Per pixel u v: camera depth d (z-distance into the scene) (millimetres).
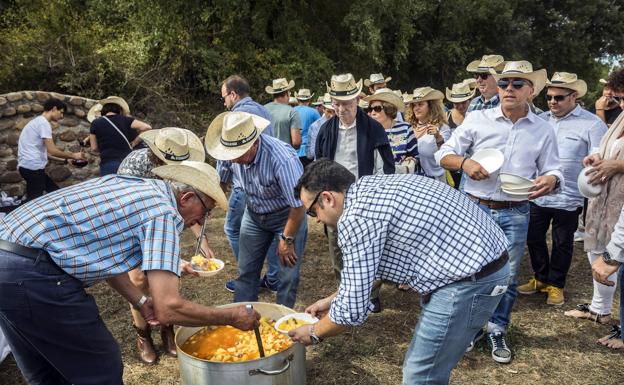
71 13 10352
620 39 21547
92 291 4512
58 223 2033
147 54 10023
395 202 2076
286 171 3064
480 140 3412
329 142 3938
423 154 4484
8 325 2176
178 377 3275
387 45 15562
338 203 2162
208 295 4508
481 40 19562
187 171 2305
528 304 4332
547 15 20516
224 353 2703
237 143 2988
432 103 4715
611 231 3340
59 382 2428
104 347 2252
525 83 3162
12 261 2000
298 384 2650
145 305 2529
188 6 10867
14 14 9805
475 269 2082
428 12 17016
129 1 10391
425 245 2100
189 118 10195
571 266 5207
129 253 2104
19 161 6113
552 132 3311
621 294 2832
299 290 4656
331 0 13711
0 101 6680
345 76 3758
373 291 4086
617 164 3227
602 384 3207
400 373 3330
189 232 6336
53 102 6102
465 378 3262
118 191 2133
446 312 2143
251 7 12383
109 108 5371
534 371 3344
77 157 6371
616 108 5418
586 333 3828
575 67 21922
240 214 4309
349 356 3518
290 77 12070
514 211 3305
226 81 4504
